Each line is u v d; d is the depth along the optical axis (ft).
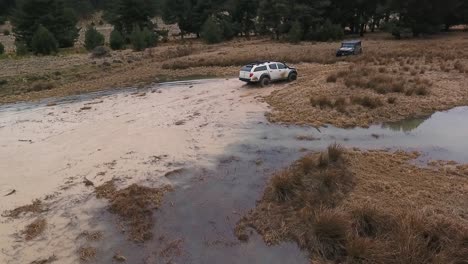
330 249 22.82
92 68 111.65
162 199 30.78
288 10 181.88
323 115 50.85
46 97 76.48
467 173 32.68
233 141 43.86
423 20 167.43
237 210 28.66
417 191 29.27
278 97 61.62
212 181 33.81
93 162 38.78
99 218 28.22
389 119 49.21
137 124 51.85
